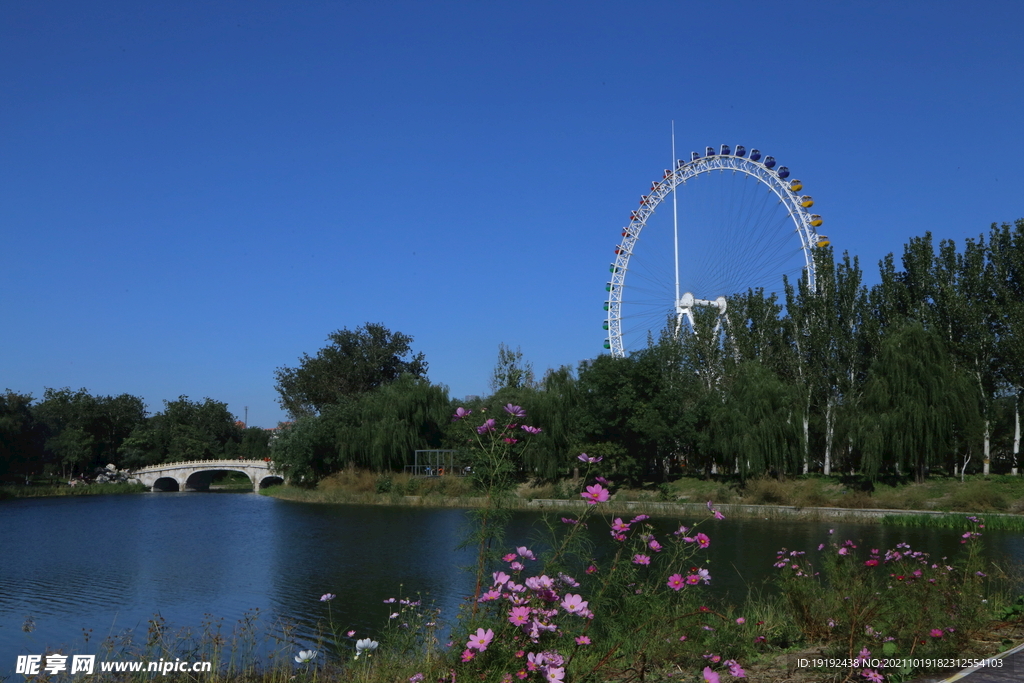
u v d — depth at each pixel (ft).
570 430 204.44
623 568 25.68
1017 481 158.20
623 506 160.66
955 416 162.20
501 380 248.32
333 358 346.74
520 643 23.11
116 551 121.60
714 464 214.07
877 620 29.40
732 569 83.92
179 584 90.84
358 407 257.75
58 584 91.66
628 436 199.82
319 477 260.42
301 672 40.06
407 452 244.63
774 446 176.45
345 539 130.31
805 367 192.03
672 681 25.30
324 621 68.28
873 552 39.99
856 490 168.76
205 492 309.63
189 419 413.80
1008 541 106.22
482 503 26.73
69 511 205.57
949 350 178.50
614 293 216.33
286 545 124.36
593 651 24.63
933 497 158.30
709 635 27.86
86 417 372.79
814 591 34.68
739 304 211.61
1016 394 171.83
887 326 185.37
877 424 164.66
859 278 190.08
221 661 43.21
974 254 180.04
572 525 26.35
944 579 32.78
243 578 94.53
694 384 203.82
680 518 148.36
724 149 205.36
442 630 33.01
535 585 23.26
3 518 184.03
